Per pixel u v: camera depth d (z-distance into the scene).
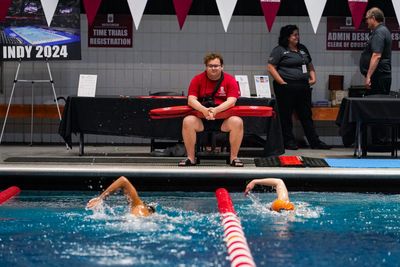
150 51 14.20
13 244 5.55
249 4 14.19
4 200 7.92
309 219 6.77
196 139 10.29
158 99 10.77
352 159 10.55
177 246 5.47
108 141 14.26
